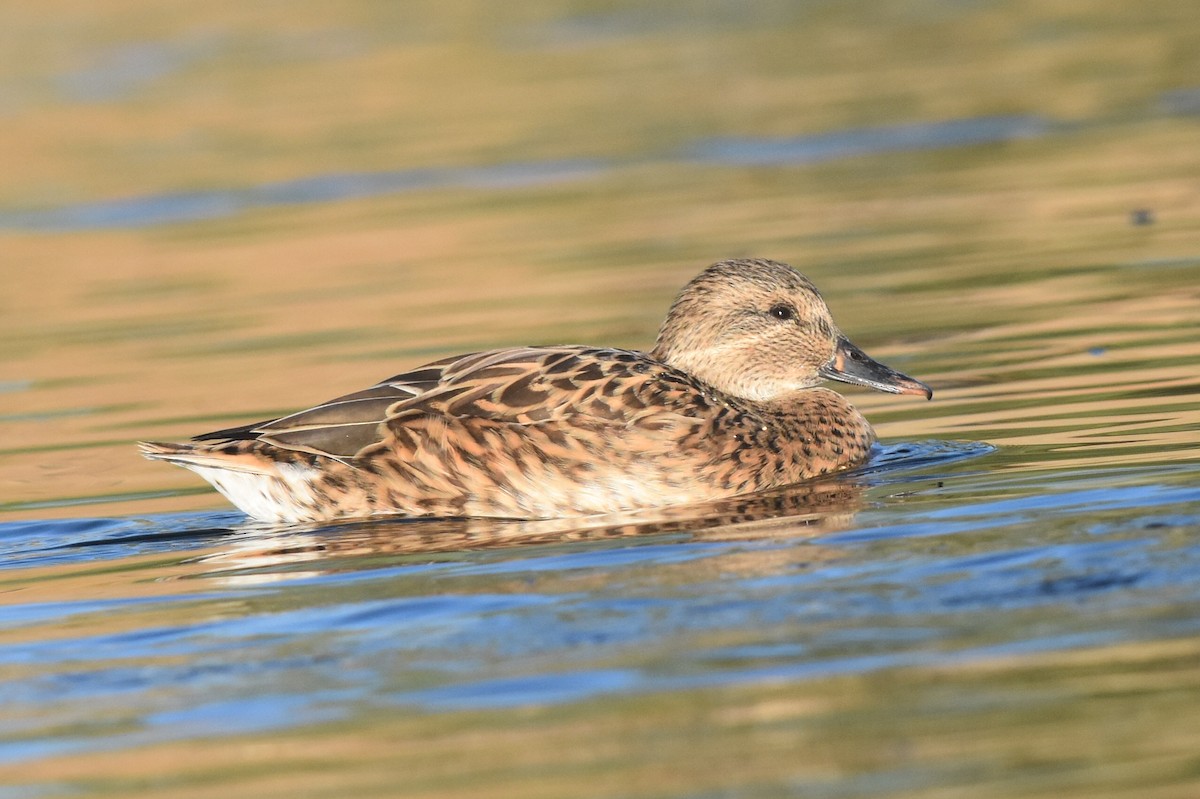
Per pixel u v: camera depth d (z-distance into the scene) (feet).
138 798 25.88
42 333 69.10
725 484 43.01
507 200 88.48
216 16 146.92
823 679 28.17
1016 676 27.71
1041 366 52.42
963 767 25.09
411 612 32.99
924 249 71.56
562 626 31.40
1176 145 86.94
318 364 59.72
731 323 48.24
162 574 37.83
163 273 78.64
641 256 74.13
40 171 102.17
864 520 37.47
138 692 30.07
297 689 29.58
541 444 42.63
